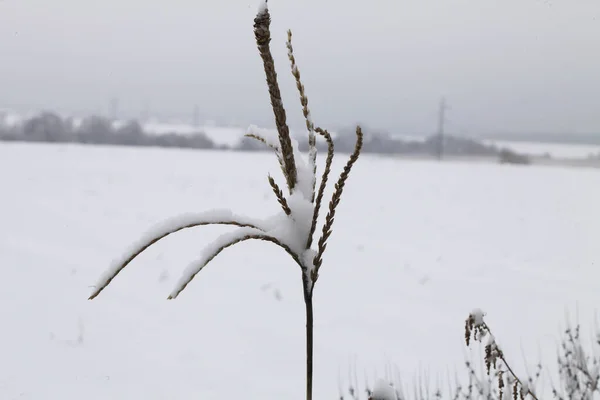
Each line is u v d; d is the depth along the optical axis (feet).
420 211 43.39
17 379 11.82
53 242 26.63
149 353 13.83
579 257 26.96
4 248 24.45
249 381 12.47
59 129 175.94
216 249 3.02
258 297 19.19
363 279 22.09
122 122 184.34
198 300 18.52
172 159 97.45
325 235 3.29
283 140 3.27
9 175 56.34
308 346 3.31
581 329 15.70
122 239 28.17
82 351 13.64
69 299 17.76
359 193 53.67
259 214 36.88
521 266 24.88
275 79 3.09
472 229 35.53
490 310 18.19
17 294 17.87
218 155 119.65
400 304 18.89
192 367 13.09
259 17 2.94
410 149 214.28
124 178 59.26
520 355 13.70
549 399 10.28
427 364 13.42
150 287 19.74
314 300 19.16
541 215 42.50
